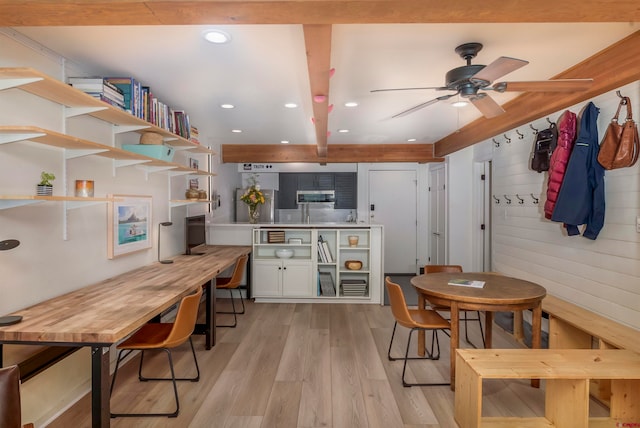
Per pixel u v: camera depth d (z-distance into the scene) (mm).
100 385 1742
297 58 2494
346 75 2793
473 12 1528
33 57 2227
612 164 2701
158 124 3215
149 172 3559
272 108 3807
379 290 5055
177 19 1598
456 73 2330
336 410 2461
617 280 2809
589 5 1474
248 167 7430
